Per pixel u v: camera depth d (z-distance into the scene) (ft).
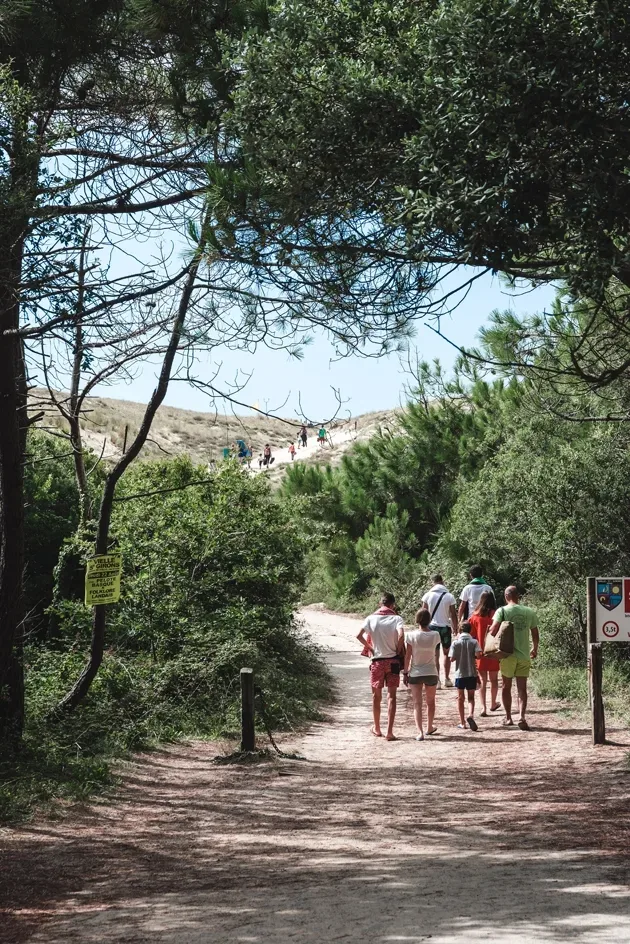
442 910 15.88
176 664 43.62
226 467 58.13
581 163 21.56
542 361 35.12
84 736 36.91
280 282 25.39
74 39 27.76
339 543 102.89
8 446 32.24
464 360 36.68
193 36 27.55
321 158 24.00
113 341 26.40
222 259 24.52
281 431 255.50
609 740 35.22
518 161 21.65
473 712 43.62
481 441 92.43
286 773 33.12
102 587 38.14
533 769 31.58
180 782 31.71
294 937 14.78
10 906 18.48
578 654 52.24
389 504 98.02
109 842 23.95
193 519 53.11
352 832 24.62
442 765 33.50
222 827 25.55
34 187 25.32
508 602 40.24
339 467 108.99
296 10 24.26
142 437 36.86
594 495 50.90
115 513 53.01
